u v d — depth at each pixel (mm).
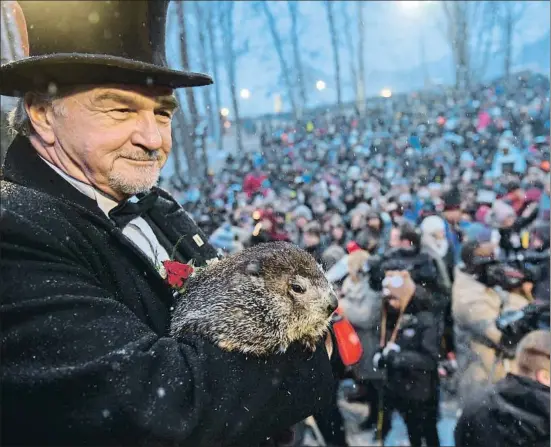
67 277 1218
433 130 16656
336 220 7688
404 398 4402
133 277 1434
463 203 7906
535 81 18844
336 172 13812
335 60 24188
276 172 15336
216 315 1315
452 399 4719
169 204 1874
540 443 2592
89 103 1360
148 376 1117
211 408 1161
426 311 4426
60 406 1064
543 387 2691
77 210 1369
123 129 1400
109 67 1328
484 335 3910
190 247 1799
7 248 1166
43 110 1419
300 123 21984
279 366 1298
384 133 17422
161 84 1445
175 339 1307
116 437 1073
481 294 4156
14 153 1477
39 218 1256
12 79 1396
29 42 1401
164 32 1502
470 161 12398
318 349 1434
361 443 4734
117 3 1348
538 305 3707
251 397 1227
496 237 4734
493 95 19000
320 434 4586
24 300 1127
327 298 1419
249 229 6801
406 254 4695
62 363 1087
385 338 4605
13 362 1091
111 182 1424
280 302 1350
